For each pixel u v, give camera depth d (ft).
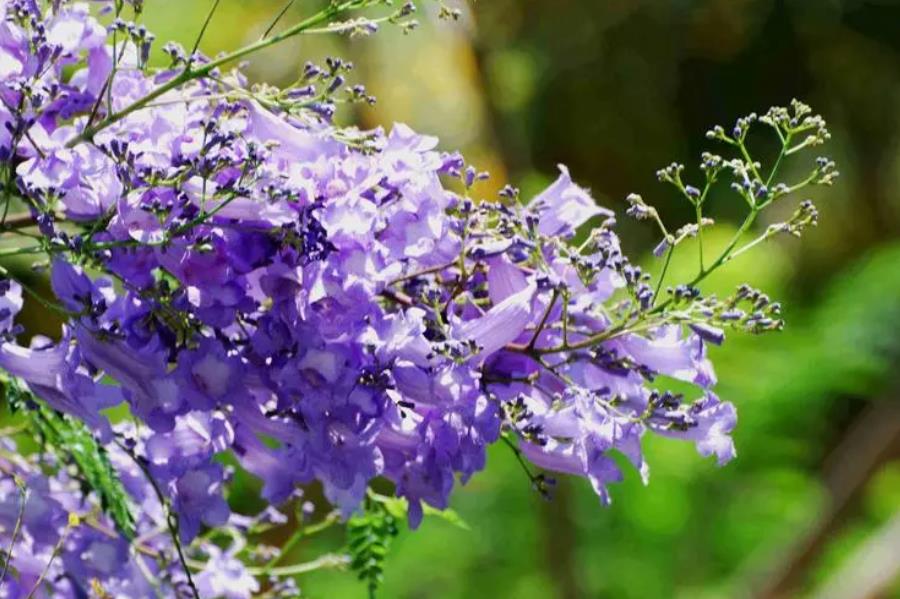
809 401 11.21
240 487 9.34
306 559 10.32
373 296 3.44
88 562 4.03
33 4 3.57
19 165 3.51
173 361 3.48
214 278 3.43
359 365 3.45
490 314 3.51
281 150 3.51
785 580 9.82
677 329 3.63
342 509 3.66
